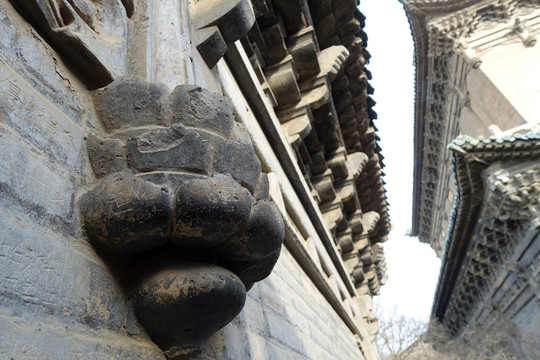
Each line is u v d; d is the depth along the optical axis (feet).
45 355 2.82
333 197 23.95
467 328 63.52
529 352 43.34
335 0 18.02
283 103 17.17
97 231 3.73
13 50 3.69
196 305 3.81
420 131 78.79
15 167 3.18
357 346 27.73
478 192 35.60
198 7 7.67
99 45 4.90
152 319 3.91
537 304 37.70
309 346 12.05
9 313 2.66
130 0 6.36
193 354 4.23
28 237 3.05
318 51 18.17
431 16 58.95
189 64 6.27
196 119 4.54
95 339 3.37
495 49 54.70
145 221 3.60
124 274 4.01
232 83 11.09
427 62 66.49
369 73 24.52
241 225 3.99
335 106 22.62
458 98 63.57
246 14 7.58
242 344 6.44
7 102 3.36
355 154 25.41
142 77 5.46
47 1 4.16
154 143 4.09
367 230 31.27
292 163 15.88
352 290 31.99
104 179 3.86
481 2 56.13
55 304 3.09
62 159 3.80
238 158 4.55
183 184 3.73
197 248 4.09
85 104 4.52
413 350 79.25
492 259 42.78
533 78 50.11
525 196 31.50
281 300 10.64
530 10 54.29
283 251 13.30
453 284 56.13
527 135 30.89
